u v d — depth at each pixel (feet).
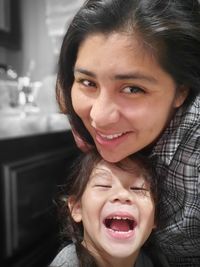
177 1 1.60
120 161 1.91
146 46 1.47
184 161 1.86
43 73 5.79
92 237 1.96
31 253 4.19
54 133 4.47
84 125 1.91
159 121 1.65
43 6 5.59
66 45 1.73
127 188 1.90
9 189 3.74
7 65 5.32
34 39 5.70
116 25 1.48
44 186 4.26
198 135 1.84
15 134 3.94
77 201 2.04
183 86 1.71
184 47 1.56
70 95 1.92
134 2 1.54
